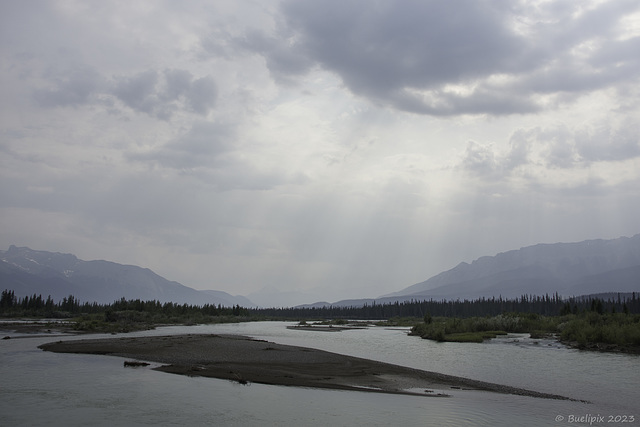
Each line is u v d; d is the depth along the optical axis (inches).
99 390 985.5
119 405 851.4
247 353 1772.9
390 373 1348.4
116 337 2516.0
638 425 786.8
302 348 2054.6
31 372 1216.2
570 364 1581.0
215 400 909.8
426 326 3506.4
